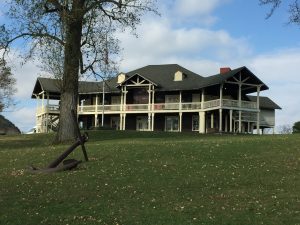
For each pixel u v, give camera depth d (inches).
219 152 816.9
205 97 2593.5
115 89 2741.1
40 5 1130.0
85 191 601.0
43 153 901.2
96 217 501.0
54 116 2876.5
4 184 658.2
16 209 536.4
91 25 1177.4
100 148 900.6
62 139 1159.6
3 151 1000.9
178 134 1596.9
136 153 824.3
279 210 507.5
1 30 1152.8
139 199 560.4
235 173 670.5
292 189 589.3
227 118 2556.6
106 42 1224.2
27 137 1708.9
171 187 606.9
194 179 641.6
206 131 2399.1
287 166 709.9
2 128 3112.7
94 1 1152.2
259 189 592.1
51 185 636.1
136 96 2755.9
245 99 2706.7
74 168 724.7
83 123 2891.2
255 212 503.2
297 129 2459.4
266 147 859.4
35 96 3159.5
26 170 737.6
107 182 638.5
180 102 2603.3
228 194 572.4
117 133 1596.9
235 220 478.9
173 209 518.9
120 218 494.6
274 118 3107.8
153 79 2743.6
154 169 700.7
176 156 792.9
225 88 2561.5
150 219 487.5
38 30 1152.2
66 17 1107.9
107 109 2763.3
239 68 2384.4
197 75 2743.6
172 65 2856.8
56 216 508.1
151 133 1617.9
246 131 2608.3
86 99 2910.9
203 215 496.1
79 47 1167.6
